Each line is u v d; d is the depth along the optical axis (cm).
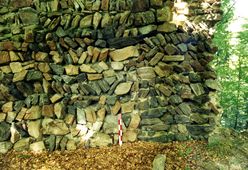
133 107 790
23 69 760
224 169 651
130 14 787
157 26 790
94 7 789
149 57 787
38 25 773
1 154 720
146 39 784
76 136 777
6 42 753
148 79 787
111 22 789
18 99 757
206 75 807
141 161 676
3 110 746
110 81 791
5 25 768
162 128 786
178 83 795
